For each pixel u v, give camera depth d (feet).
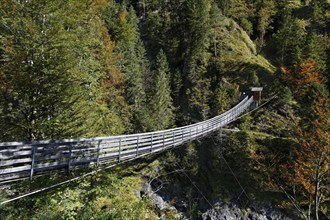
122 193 36.06
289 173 64.49
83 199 29.22
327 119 57.00
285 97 100.63
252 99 105.91
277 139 80.33
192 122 112.16
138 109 90.84
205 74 129.90
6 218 21.57
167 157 73.61
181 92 127.65
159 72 113.60
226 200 72.95
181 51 146.41
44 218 22.16
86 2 38.40
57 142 25.29
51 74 31.96
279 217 67.05
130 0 204.13
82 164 28.73
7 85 29.22
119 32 128.06
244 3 188.55
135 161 64.54
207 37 143.95
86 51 42.04
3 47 29.53
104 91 68.80
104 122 47.91
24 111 31.50
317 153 50.55
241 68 128.77
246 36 162.71
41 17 31.96
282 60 133.90
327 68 117.39
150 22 166.40
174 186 72.18
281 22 174.29
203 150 82.94
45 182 27.17
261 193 72.08
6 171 20.89
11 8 30.37
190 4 143.02
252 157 77.30
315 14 170.09
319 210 59.77
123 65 106.52
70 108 34.88
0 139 30.04
